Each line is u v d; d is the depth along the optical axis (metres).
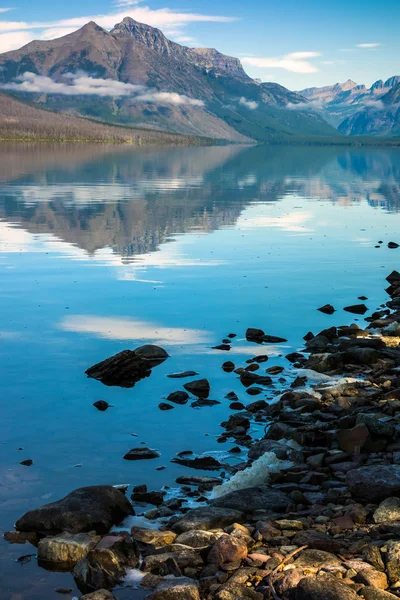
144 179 70.62
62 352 14.47
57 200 45.44
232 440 10.59
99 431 10.71
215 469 9.57
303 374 13.31
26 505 8.38
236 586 6.52
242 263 25.12
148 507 8.49
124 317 17.28
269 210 43.50
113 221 35.44
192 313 17.86
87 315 17.39
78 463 9.59
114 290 20.20
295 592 6.35
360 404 11.57
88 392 12.34
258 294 20.27
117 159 126.25
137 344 15.12
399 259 26.88
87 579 6.92
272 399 12.20
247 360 14.27
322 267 24.86
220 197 51.12
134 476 9.29
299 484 8.96
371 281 22.66
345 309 18.77
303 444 10.19
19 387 12.46
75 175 75.19
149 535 7.60
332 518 7.97
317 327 16.98
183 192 54.66
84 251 26.73
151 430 10.82
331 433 10.28
